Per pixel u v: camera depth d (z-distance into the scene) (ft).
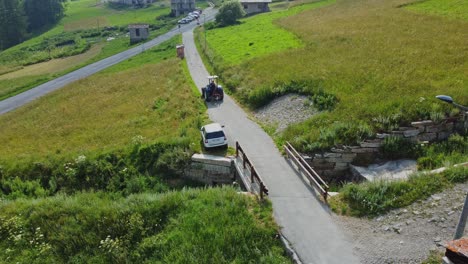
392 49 142.10
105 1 633.20
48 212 76.23
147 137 110.01
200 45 237.86
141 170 96.68
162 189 89.61
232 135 102.32
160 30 364.17
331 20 214.07
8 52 384.47
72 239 69.51
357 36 168.96
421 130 86.79
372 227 61.41
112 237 68.69
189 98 137.90
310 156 85.56
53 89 213.05
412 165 80.94
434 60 123.65
